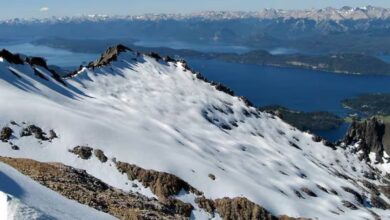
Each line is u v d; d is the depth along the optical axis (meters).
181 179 83.62
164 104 162.62
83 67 162.62
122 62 190.12
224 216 81.19
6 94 88.88
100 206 47.94
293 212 91.38
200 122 158.88
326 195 126.56
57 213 32.88
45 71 129.38
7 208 29.12
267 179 115.94
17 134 77.75
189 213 78.00
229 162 117.50
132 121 118.00
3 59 110.25
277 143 182.62
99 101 130.62
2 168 39.31
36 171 55.59
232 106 197.62
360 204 141.50
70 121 85.69
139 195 74.56
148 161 85.44
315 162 179.12
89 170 77.62
